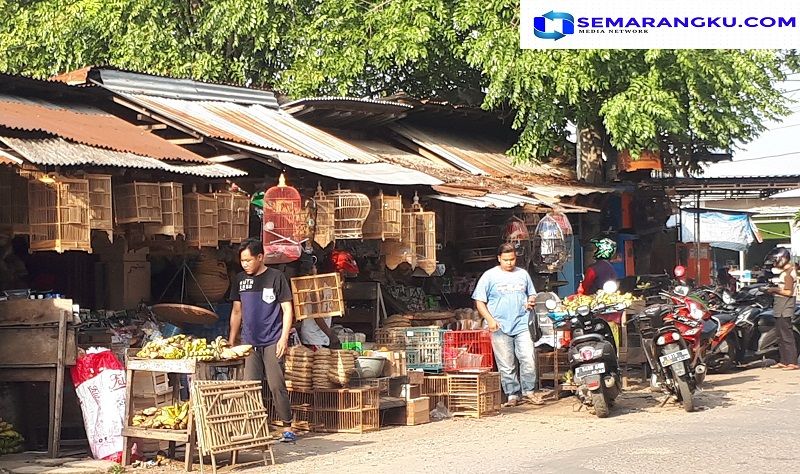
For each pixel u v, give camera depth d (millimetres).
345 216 11242
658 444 8367
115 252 10734
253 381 8125
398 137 16969
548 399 12039
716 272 28781
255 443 7996
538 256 14758
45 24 19266
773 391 12273
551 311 10836
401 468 7707
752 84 16078
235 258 11297
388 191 12742
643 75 15680
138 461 8172
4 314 8492
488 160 17109
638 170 18453
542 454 8180
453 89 19266
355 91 18922
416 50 16812
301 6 19297
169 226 9375
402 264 13016
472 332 11711
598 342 10547
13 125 8945
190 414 7809
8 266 9875
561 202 15883
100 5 19078
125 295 10695
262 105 14320
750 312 15344
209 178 9984
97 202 8773
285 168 11172
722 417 10172
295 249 10352
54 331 8359
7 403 8766
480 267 15633
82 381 8383
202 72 18828
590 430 9672
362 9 18188
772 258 15094
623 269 18859
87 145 9320
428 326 12258
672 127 15711
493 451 8461
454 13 16641
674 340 10828
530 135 16156
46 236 8461
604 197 17984
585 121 16625
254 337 9133
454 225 15375
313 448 8953
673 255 21109
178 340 8273
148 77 12484
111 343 9297
